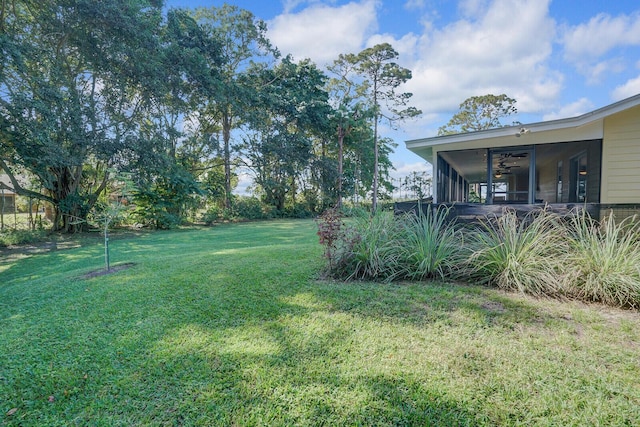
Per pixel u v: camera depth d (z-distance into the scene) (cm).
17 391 205
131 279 432
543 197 1152
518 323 262
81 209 1360
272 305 317
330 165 2256
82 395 199
